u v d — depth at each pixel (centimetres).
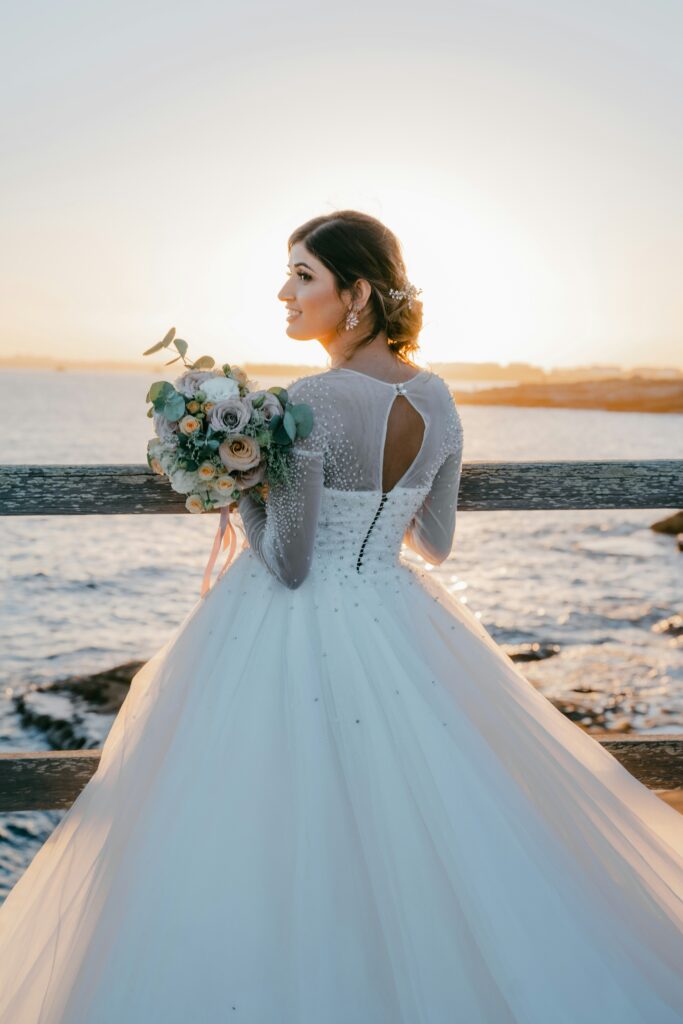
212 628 208
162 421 193
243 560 220
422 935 164
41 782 239
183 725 190
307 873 169
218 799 177
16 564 1053
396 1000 161
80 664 673
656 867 191
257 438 188
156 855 173
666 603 882
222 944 163
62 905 180
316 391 191
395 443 196
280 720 186
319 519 201
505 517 1551
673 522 1391
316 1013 159
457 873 170
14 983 178
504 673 213
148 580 977
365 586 203
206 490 195
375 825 174
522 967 163
